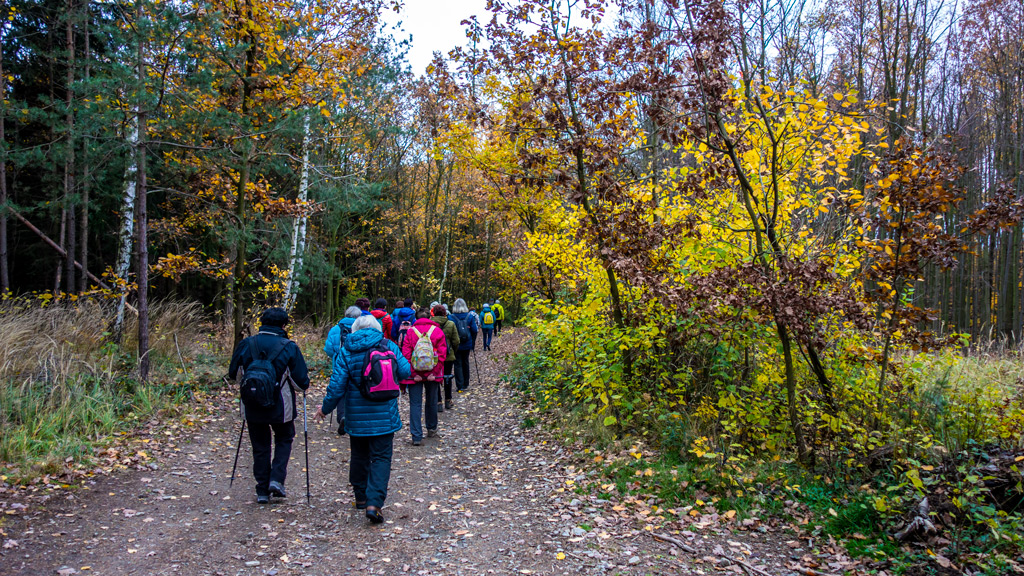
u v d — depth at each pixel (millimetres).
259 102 9641
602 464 5793
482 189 14008
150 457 5938
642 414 6523
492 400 10234
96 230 14617
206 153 9320
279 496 5082
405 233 30625
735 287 5230
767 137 5676
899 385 5664
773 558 3848
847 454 5109
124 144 8188
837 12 13125
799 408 5684
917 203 5047
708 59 5344
